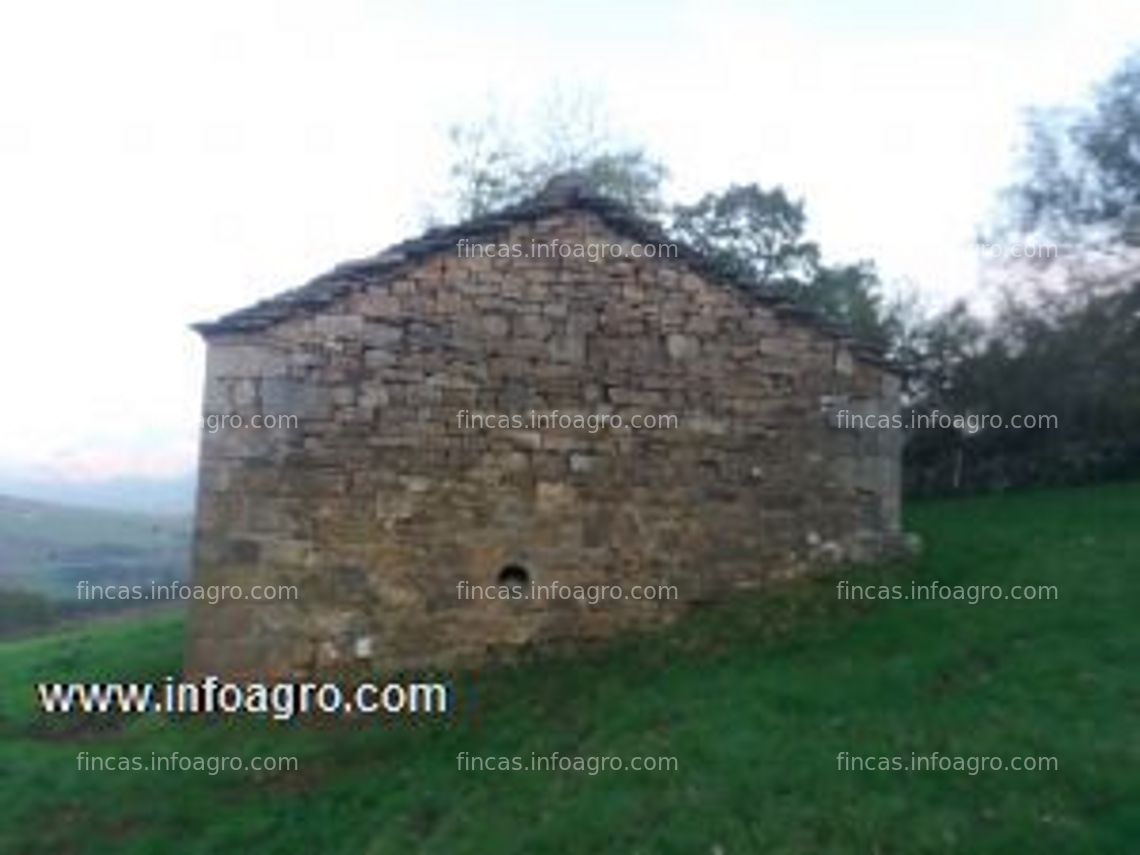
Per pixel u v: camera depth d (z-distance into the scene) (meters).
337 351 10.73
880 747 7.68
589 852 6.70
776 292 12.59
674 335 12.09
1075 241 21.59
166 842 7.74
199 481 10.42
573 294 11.71
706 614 11.77
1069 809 6.67
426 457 10.95
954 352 22.69
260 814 8.03
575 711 9.45
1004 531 15.38
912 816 6.71
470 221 11.37
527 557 11.22
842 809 6.84
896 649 10.07
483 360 11.27
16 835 7.98
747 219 27.19
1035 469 21.81
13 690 12.18
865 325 23.98
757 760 7.64
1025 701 8.40
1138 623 10.12
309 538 10.46
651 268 12.07
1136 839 6.26
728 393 12.27
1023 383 21.47
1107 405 20.58
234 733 9.65
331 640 10.41
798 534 12.45
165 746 9.43
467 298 11.27
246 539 10.38
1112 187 21.28
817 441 12.66
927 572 12.52
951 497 21.84
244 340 10.57
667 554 11.79
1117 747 7.38
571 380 11.59
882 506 12.95
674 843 6.64
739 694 9.04
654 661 10.62
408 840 7.30
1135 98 21.33
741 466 12.24
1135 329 20.52
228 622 10.27
